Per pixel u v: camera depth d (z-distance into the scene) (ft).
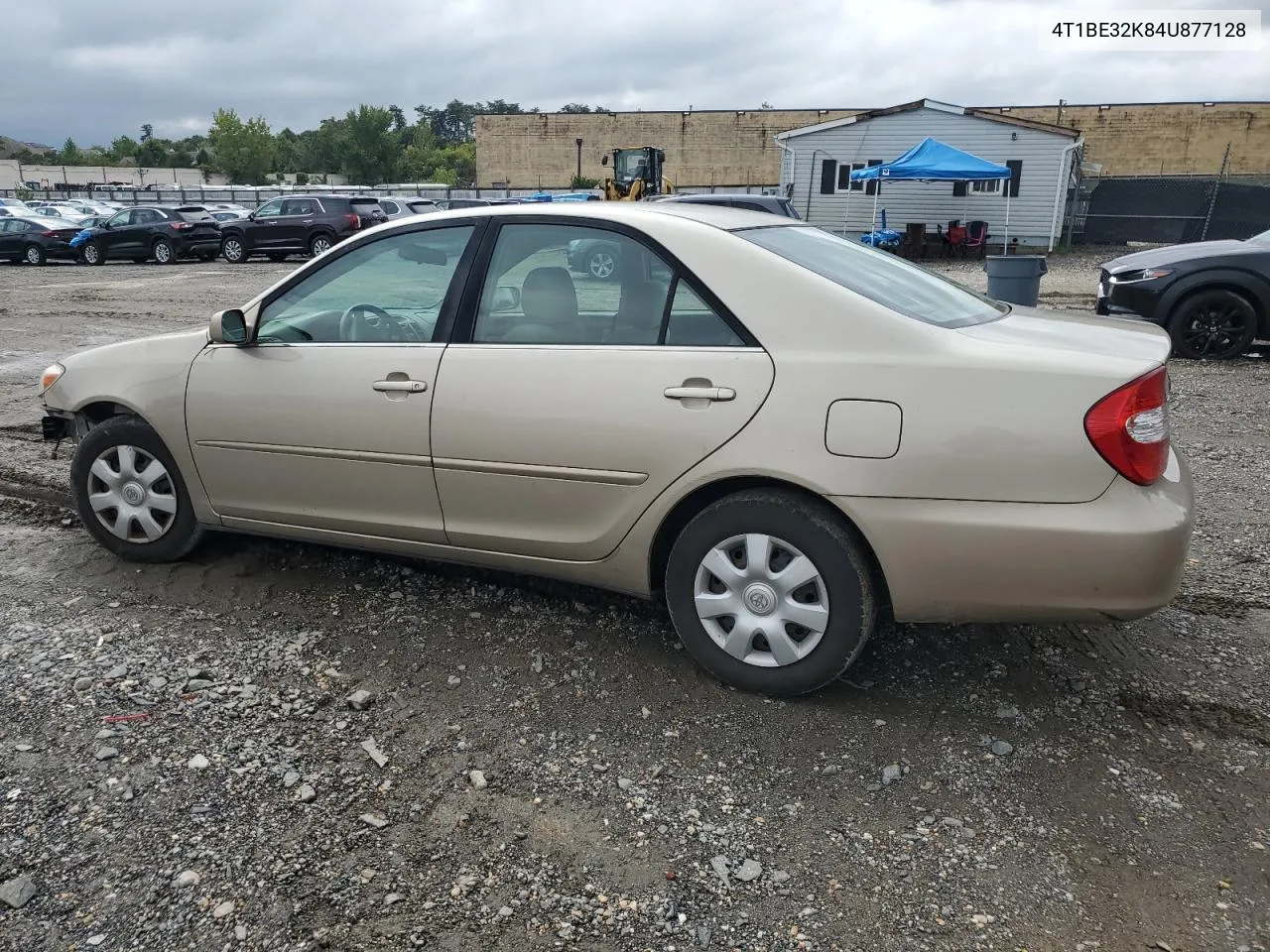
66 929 7.63
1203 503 17.87
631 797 9.29
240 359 13.16
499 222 11.93
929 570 9.79
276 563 14.67
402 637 12.44
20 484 18.97
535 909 7.91
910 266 12.79
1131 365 9.45
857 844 8.67
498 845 8.64
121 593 13.66
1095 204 100.53
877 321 9.97
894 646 12.26
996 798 9.28
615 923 7.78
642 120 195.72
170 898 7.94
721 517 10.62
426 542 12.48
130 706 10.68
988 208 94.84
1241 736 10.29
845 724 10.51
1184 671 11.62
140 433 14.08
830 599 10.30
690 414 10.42
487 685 11.29
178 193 195.00
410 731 10.36
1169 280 32.07
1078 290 57.82
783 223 12.34
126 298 56.03
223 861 8.36
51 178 267.18
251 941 7.54
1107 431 9.22
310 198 89.51
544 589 13.84
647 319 10.89
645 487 10.78
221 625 12.72
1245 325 31.76
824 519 10.16
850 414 9.81
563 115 199.11
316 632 12.54
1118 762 9.86
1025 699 11.03
